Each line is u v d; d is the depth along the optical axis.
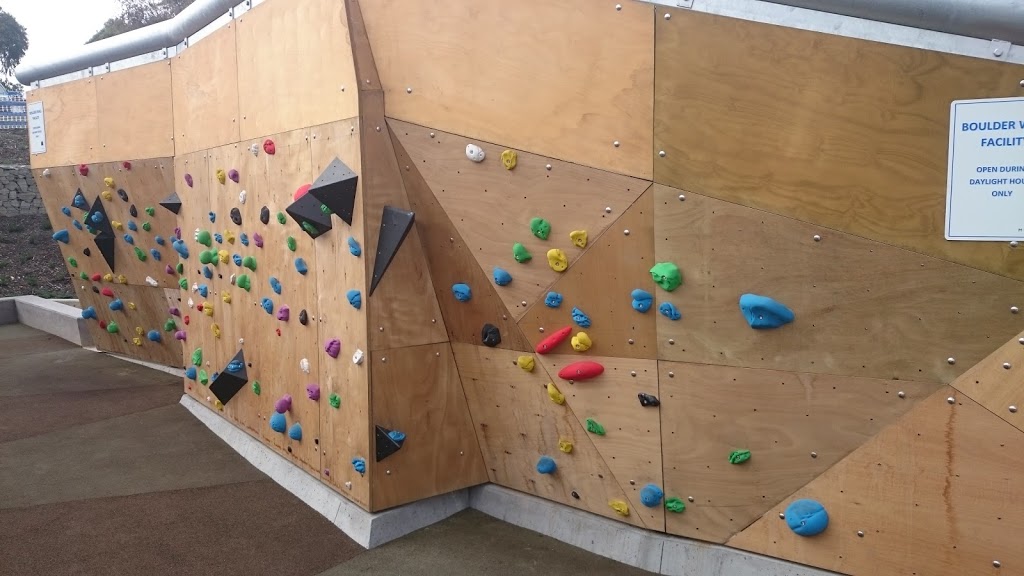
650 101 2.88
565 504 3.89
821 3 2.48
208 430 5.82
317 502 4.27
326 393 4.16
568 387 3.56
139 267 7.35
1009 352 2.43
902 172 2.49
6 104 27.33
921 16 2.35
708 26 2.71
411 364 3.88
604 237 3.15
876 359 2.68
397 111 3.60
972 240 2.42
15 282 16.19
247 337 5.16
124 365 8.23
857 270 2.63
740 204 2.79
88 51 6.73
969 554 2.62
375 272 3.67
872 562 2.87
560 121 3.14
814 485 2.96
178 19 5.48
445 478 4.09
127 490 4.60
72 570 3.56
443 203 3.62
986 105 2.33
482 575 3.49
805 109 2.60
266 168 4.55
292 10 4.04
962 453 2.58
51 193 7.92
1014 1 2.21
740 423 3.06
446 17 3.38
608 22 2.93
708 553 3.30
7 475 4.85
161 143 6.21
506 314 3.66
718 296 2.95
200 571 3.56
